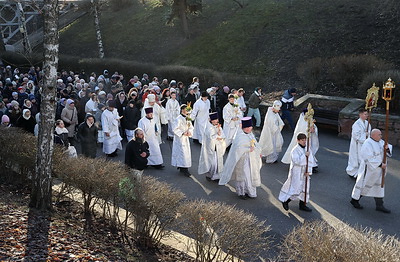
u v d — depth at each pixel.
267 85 21.53
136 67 25.88
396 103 15.48
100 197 7.96
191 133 11.78
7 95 19.28
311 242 5.53
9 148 9.62
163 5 32.62
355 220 8.91
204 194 10.43
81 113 15.79
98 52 33.06
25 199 8.64
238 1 30.06
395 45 20.47
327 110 16.48
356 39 22.08
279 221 8.87
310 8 26.06
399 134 14.09
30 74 24.25
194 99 16.58
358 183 9.36
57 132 10.89
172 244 7.47
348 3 24.97
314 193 10.45
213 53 26.62
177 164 11.87
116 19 36.38
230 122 14.23
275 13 27.12
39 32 38.94
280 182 11.34
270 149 12.91
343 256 5.17
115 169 8.16
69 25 38.41
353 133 11.30
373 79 16.25
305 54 22.73
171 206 7.06
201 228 6.46
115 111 13.62
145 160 9.25
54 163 8.84
